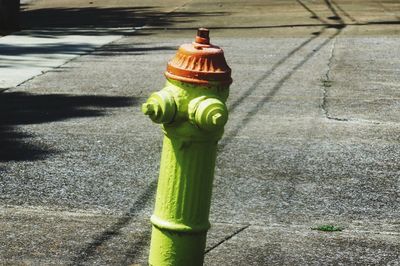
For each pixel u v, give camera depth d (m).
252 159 6.56
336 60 12.70
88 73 11.41
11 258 4.32
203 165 3.07
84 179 5.93
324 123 8.07
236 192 5.63
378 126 7.97
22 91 10.01
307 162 6.50
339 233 4.80
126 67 11.98
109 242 4.59
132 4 26.06
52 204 5.32
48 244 4.54
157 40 15.71
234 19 20.20
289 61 12.59
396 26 17.88
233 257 4.36
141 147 6.99
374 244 4.61
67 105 9.05
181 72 2.97
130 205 5.32
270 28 17.95
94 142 7.16
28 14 23.42
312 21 19.20
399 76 11.14
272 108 8.84
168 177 3.09
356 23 18.62
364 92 9.90
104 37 16.28
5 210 5.17
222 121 2.95
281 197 5.53
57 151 6.81
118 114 8.53
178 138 3.04
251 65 12.15
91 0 28.11
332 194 5.62
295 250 4.48
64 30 17.88
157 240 3.13
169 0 27.02
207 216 3.14
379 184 5.90
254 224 4.94
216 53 3.00
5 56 13.30
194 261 3.12
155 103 2.99
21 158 6.55
